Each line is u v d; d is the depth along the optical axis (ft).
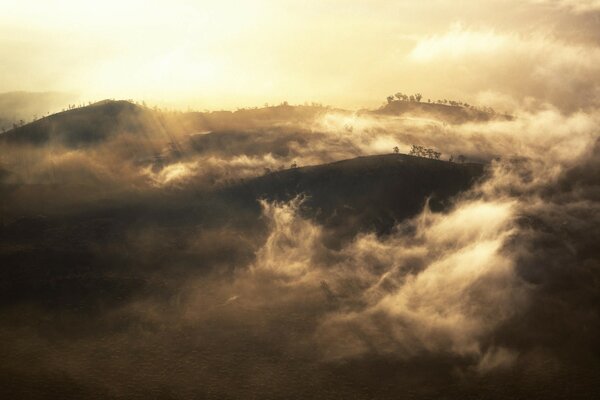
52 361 344.08
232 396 310.24
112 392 310.45
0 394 302.86
